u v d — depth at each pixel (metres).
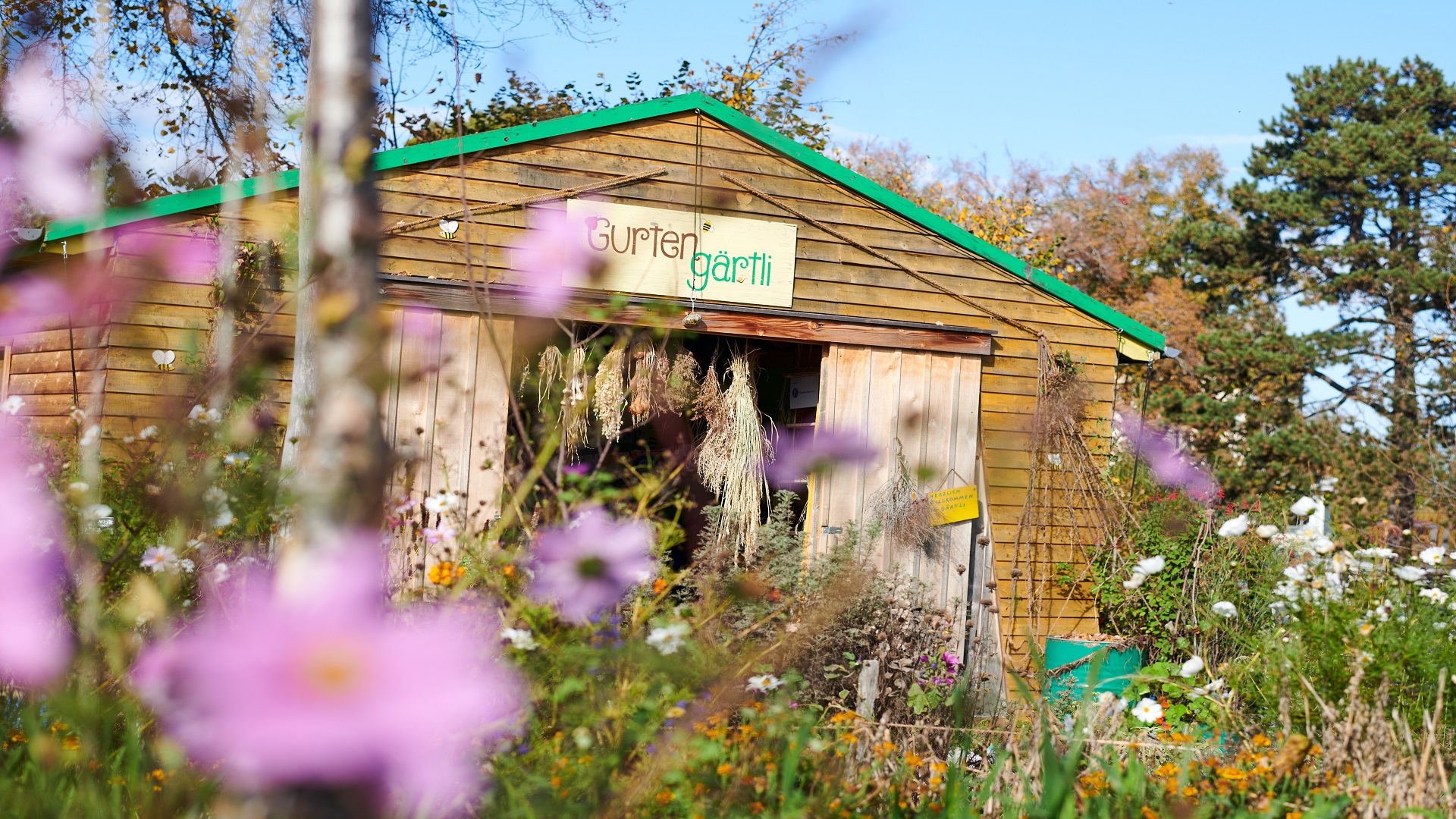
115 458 4.79
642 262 8.27
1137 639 8.19
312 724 0.79
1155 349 9.87
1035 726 4.08
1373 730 3.81
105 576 2.87
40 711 2.88
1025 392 9.45
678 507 3.53
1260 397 27.25
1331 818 3.38
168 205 6.92
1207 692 5.44
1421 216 27.50
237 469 3.76
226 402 3.47
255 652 0.81
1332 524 6.95
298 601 0.96
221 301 6.70
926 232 9.18
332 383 1.75
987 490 9.15
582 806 2.75
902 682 6.38
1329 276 28.84
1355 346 25.86
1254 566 8.14
